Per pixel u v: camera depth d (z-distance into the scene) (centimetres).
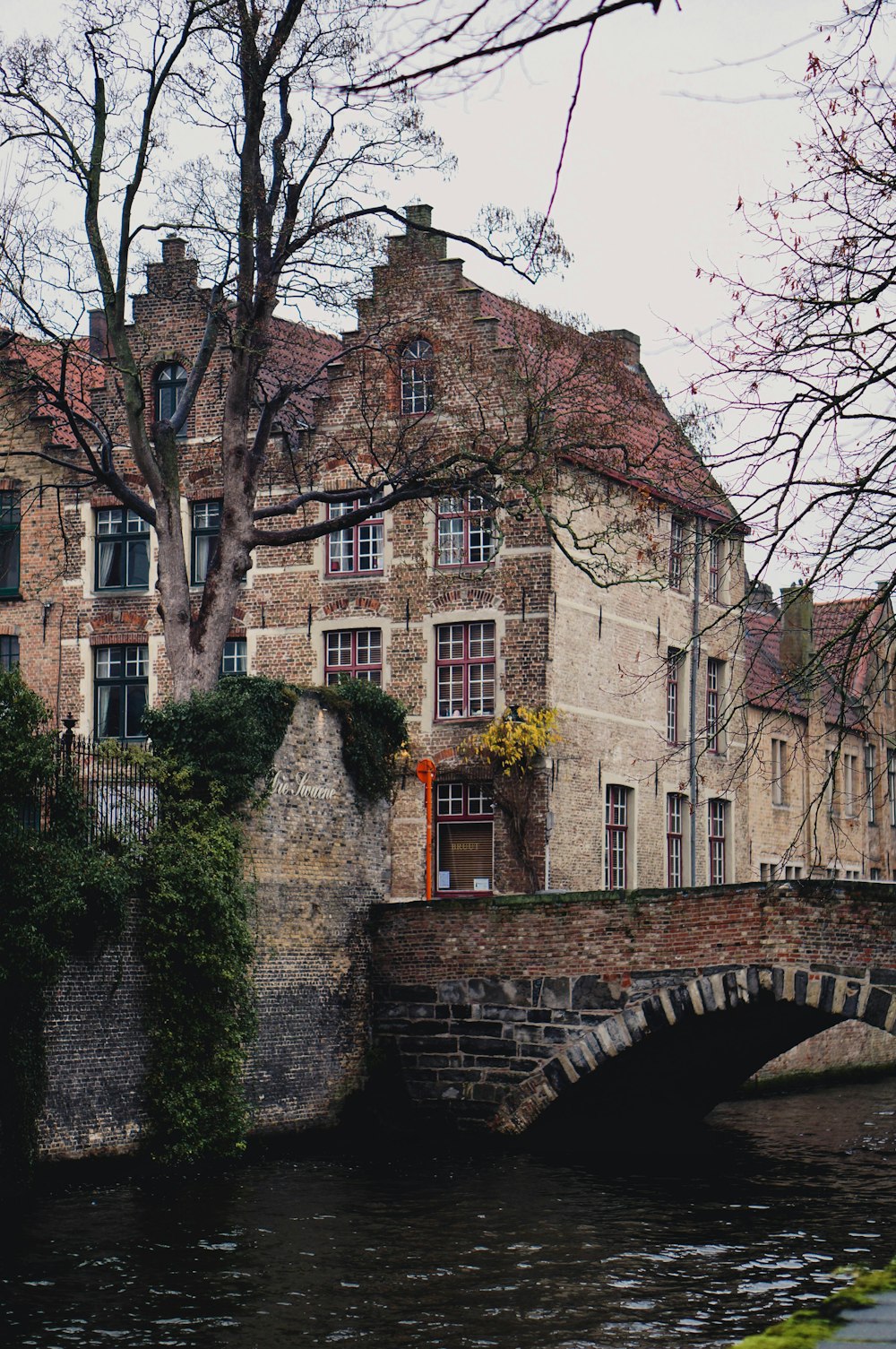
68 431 3566
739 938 2341
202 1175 2178
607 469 2892
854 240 1078
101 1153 2097
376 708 2683
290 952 2483
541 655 3123
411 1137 2573
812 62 852
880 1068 3903
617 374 2678
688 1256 1748
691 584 3634
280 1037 2450
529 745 3081
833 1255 1758
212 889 2239
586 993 2455
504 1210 1991
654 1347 1398
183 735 2356
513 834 3097
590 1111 2631
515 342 3031
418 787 3194
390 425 3294
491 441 3022
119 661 3500
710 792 3675
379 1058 2620
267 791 2431
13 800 2009
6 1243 1731
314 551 3344
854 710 1251
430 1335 1430
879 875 4606
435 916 2600
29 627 3566
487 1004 2541
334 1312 1496
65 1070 2056
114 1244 1736
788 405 1112
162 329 3519
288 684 2502
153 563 3491
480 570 3197
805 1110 3152
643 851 3406
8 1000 1956
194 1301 1520
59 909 1972
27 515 3575
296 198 2548
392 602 3269
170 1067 2200
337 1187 2123
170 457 2600
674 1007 2381
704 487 1306
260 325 2606
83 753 2152
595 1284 1622
